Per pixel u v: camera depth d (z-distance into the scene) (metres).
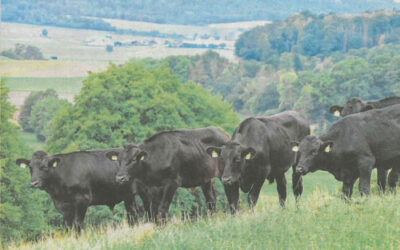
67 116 38.53
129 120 37.38
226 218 13.07
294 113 16.23
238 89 163.38
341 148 13.89
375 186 16.72
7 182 39.09
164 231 12.70
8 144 39.50
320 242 10.10
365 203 12.02
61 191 15.96
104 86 39.22
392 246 9.46
